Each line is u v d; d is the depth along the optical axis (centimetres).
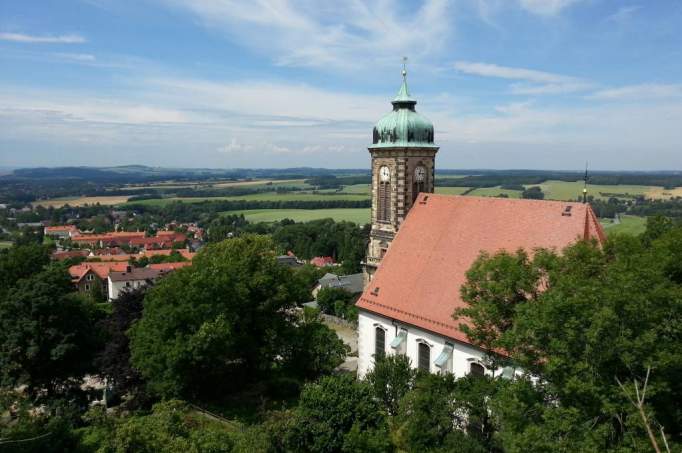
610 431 1945
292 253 19450
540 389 2259
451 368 3838
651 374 1959
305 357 5475
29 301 5131
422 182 5128
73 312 5519
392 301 4388
